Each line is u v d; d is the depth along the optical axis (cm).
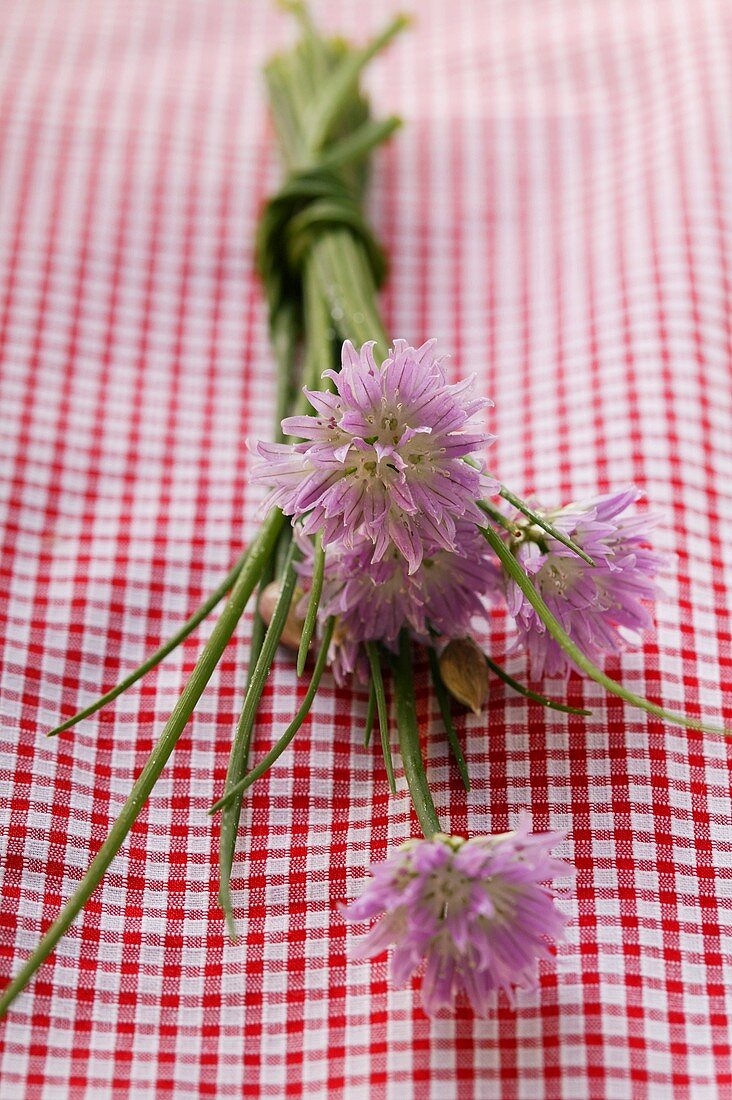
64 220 35
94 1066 26
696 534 30
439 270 35
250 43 39
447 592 28
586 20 38
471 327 34
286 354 33
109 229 35
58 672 30
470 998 26
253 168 36
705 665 29
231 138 37
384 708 27
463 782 28
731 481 31
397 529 26
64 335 34
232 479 32
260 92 38
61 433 32
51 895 28
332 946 27
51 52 38
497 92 38
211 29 39
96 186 36
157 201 36
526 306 34
